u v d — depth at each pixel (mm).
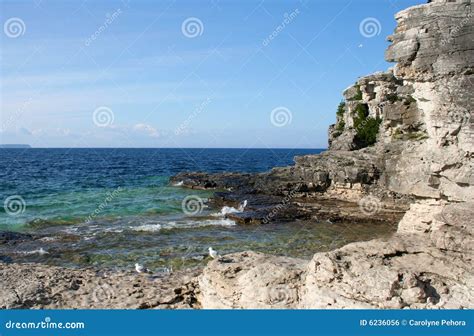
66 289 17500
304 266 14562
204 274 15609
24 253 27781
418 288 11508
